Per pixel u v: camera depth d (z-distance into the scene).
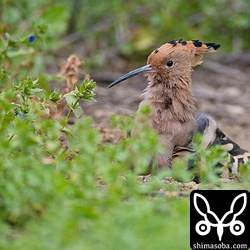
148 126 9.91
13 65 13.07
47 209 7.68
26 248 7.12
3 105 8.93
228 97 16.47
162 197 8.48
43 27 12.71
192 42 11.61
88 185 8.21
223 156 9.20
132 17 18.08
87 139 8.70
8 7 15.56
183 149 10.56
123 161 8.70
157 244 7.16
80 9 17.94
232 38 18.70
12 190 7.70
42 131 9.04
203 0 17.66
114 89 16.39
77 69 12.60
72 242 7.17
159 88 11.18
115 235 7.21
